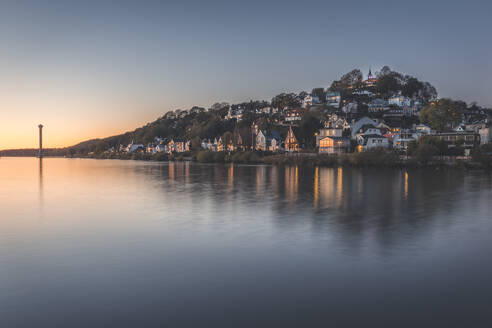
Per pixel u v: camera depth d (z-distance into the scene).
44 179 78.81
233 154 153.00
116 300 15.72
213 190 54.16
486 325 13.67
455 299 15.79
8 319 14.14
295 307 15.09
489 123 140.25
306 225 30.00
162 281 17.84
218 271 19.20
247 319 14.10
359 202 41.88
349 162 106.69
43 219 33.47
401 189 53.62
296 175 80.00
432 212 35.59
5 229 29.38
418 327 13.57
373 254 22.09
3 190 57.31
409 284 17.42
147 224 30.89
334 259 21.14
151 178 77.38
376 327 13.57
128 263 20.56
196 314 14.51
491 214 34.41
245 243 24.59
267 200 43.78
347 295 16.20
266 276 18.48
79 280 18.02
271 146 168.75
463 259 21.12
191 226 30.00
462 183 61.38
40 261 20.97
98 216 34.75
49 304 15.39
